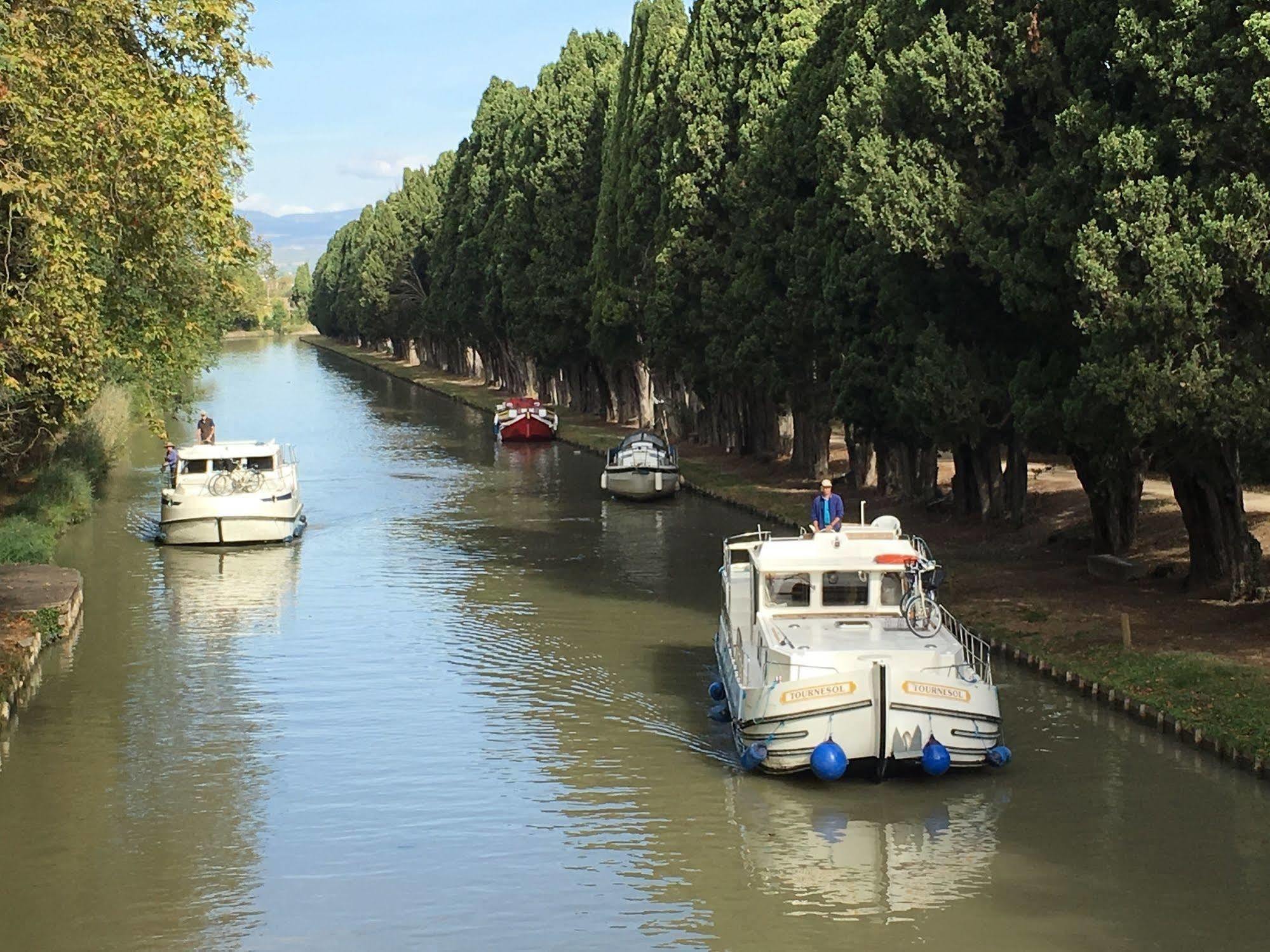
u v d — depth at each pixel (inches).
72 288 916.6
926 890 670.5
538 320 3373.5
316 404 4092.0
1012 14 1247.5
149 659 1130.7
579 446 2883.9
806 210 1812.3
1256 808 761.6
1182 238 980.6
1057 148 1120.2
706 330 2222.0
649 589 1391.5
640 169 2561.5
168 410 2699.3
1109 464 1103.0
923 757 789.2
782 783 820.6
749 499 1974.7
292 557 1604.3
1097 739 878.4
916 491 1761.8
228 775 850.8
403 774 848.9
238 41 1017.5
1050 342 1243.2
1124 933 621.9
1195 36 992.2
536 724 944.3
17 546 1432.1
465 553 1620.3
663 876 693.3
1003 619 1143.6
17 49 834.2
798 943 619.2
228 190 1221.1
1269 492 1477.6
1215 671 919.7
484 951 620.4
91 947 626.8
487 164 4215.1
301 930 642.8
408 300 5433.1
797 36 2098.9
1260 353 981.2
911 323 1411.2
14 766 871.1
